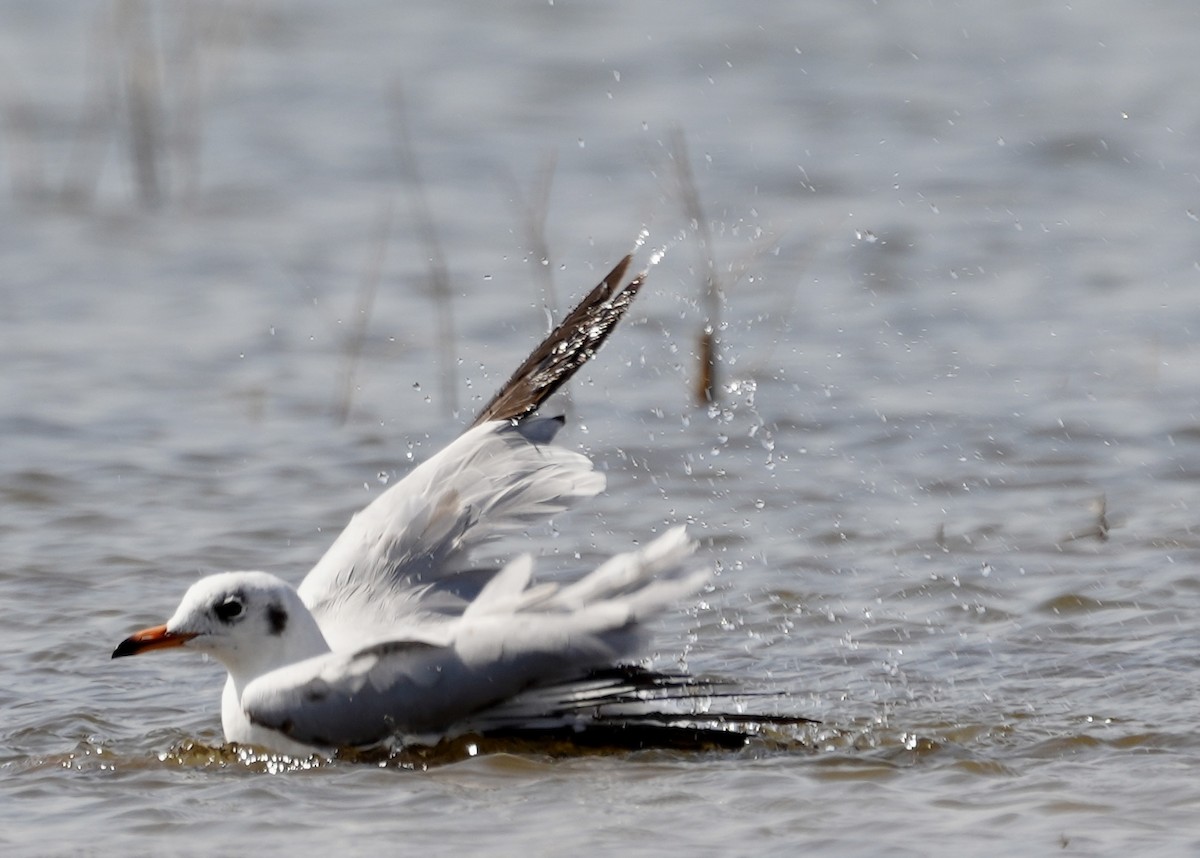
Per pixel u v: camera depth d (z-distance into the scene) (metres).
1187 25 32.19
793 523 13.16
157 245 21.70
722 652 10.74
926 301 18.97
